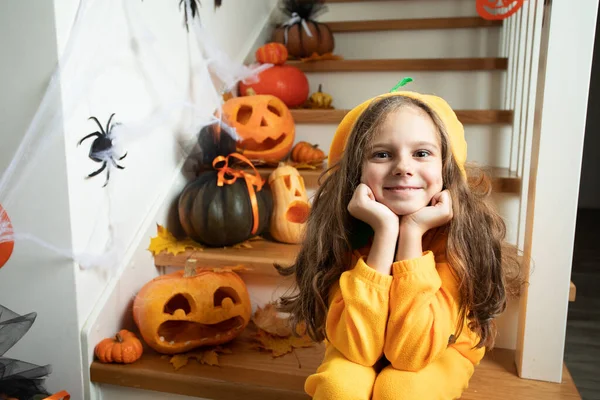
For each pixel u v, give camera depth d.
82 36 1.15
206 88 1.75
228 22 1.93
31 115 1.13
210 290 1.28
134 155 1.40
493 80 1.90
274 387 1.14
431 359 0.90
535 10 1.38
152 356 1.29
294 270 1.19
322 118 1.86
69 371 1.25
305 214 1.57
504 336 1.32
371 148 0.94
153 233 1.50
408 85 1.97
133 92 1.37
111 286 1.32
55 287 1.21
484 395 1.12
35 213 1.18
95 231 1.26
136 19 1.36
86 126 1.20
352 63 2.02
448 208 0.92
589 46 1.01
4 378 1.21
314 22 2.20
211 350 1.30
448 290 0.95
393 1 2.39
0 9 1.10
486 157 1.72
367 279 0.91
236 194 1.49
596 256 3.24
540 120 1.07
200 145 1.64
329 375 0.90
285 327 1.35
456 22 2.14
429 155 0.93
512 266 1.15
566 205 1.09
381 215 0.92
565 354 1.88
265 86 1.93
